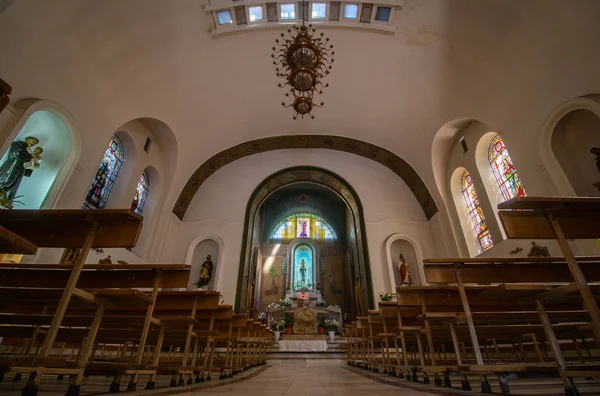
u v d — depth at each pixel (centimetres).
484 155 1064
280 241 2261
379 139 1350
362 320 655
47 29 626
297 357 974
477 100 943
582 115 689
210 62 1007
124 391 271
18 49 588
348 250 2070
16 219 254
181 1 814
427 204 1338
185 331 407
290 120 1329
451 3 806
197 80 1043
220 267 1262
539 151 756
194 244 1299
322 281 2108
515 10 721
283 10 896
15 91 598
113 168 1002
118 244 245
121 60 817
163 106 1041
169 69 955
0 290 297
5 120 580
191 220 1355
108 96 833
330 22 926
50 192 684
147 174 1188
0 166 609
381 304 503
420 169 1305
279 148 1512
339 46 1000
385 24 918
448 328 394
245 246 1338
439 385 344
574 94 671
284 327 1370
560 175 711
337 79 1121
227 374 461
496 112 895
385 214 1387
